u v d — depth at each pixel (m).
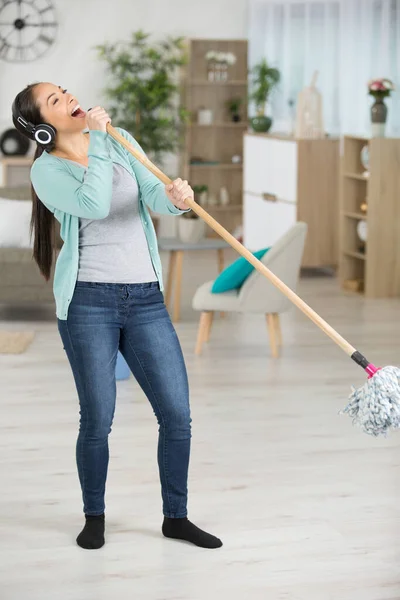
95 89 10.46
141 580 3.06
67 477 3.98
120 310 3.12
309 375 5.64
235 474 4.02
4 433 4.55
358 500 3.75
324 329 2.97
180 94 10.68
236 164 10.76
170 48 10.52
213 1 10.59
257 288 5.87
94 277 3.11
